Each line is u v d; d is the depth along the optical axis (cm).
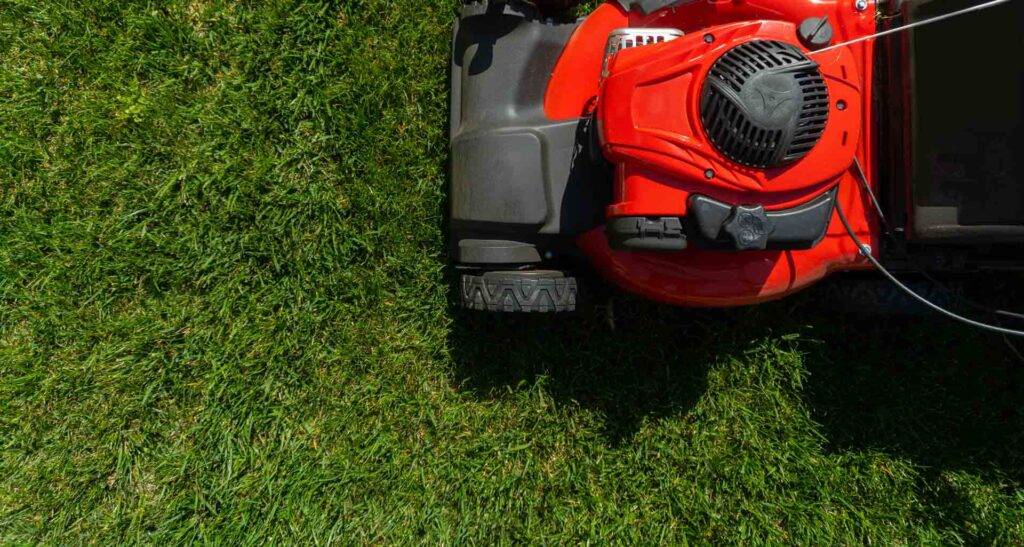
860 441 259
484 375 253
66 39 249
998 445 259
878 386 259
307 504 246
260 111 251
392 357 253
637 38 199
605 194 197
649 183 163
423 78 256
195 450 247
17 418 244
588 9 258
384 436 251
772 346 256
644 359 256
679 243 164
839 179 168
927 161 178
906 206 184
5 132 247
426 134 254
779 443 258
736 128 156
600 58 209
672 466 255
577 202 197
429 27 256
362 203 252
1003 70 169
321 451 250
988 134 171
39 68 249
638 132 162
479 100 208
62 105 250
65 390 246
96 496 246
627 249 169
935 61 177
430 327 253
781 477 256
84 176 248
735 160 158
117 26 252
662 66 162
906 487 258
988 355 258
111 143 249
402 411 252
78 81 251
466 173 203
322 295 251
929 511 257
